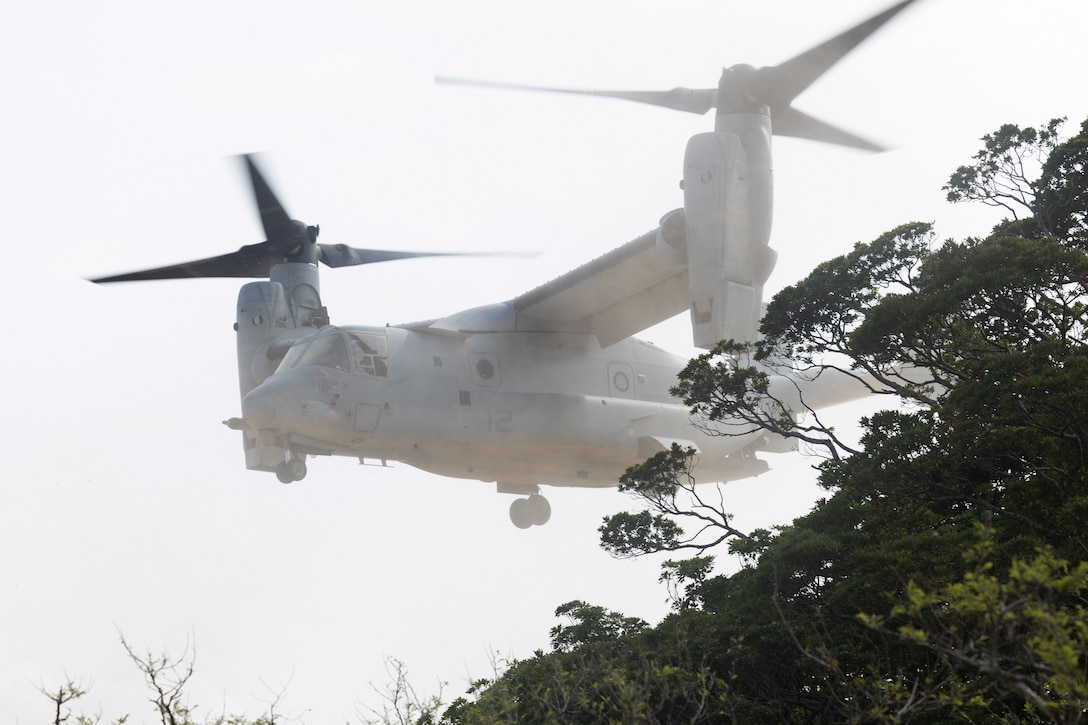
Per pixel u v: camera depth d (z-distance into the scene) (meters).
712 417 61.59
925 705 34.44
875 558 41.53
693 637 45.53
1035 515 41.84
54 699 32.69
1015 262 52.34
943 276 55.19
